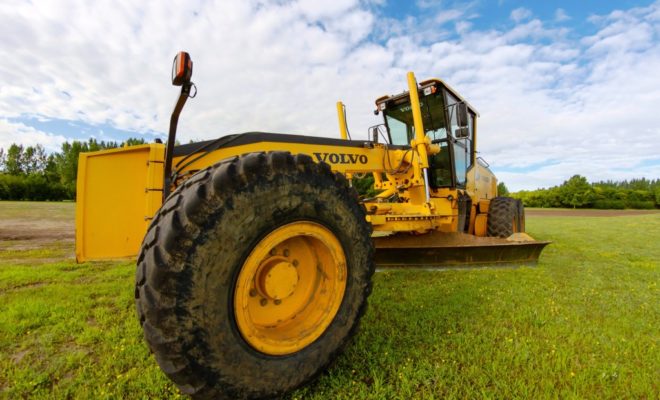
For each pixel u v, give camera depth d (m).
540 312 2.61
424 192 3.91
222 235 1.37
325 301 1.79
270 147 2.79
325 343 1.71
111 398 1.62
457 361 1.89
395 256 4.03
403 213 3.87
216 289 1.35
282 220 1.56
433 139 4.76
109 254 2.21
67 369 1.89
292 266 1.71
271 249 1.63
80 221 2.15
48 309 2.75
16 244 6.55
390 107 5.17
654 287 3.35
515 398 1.55
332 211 1.76
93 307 2.87
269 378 1.49
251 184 1.46
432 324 2.41
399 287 3.32
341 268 1.81
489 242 4.08
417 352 1.96
